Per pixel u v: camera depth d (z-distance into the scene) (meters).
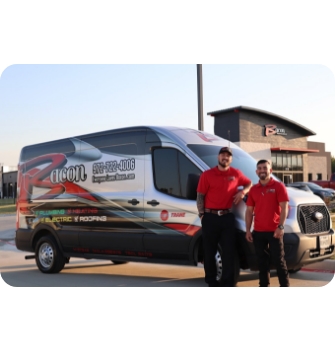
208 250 7.36
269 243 6.93
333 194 21.88
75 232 9.62
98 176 9.26
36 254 10.49
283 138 36.81
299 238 7.16
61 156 10.09
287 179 37.44
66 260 10.23
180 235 7.89
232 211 7.37
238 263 7.36
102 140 9.27
